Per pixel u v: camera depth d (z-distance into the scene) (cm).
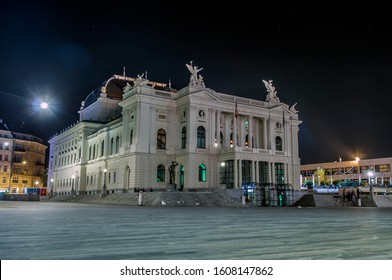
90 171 8769
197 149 6525
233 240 1009
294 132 7912
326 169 13412
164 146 6750
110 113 9369
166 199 4847
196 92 6606
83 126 9150
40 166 13200
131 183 6412
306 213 2850
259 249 845
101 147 8319
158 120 6725
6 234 1130
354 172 12338
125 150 6825
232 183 6391
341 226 1534
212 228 1385
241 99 7288
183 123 6750
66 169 10250
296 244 934
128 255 758
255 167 6544
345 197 5838
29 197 7050
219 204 5094
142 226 1451
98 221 1711
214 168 6681
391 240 1027
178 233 1187
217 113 6912
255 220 1898
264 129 7431
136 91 6662
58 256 743
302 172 14538
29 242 949
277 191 5900
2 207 3344
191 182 6366
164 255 759
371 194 5681
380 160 11625
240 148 6375
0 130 11744
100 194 6506
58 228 1337
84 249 835
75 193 8794
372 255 769
